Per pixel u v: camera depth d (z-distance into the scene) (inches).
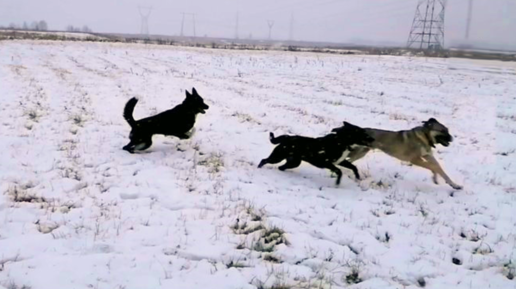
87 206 158.9
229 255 132.9
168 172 197.8
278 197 178.2
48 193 167.2
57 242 132.7
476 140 286.2
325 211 168.6
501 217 172.2
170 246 135.6
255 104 373.7
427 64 862.5
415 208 178.1
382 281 126.0
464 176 217.9
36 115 282.7
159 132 225.9
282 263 131.5
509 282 129.0
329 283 122.3
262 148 246.2
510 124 337.7
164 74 543.8
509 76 674.2
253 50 1103.0
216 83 492.4
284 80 557.3
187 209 161.8
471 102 435.2
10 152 207.3
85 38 1300.4
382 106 398.3
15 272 116.9
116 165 203.0
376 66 786.8
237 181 193.2
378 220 163.8
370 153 250.5
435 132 198.1
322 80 570.6
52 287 112.3
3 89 366.9
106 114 301.7
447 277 130.1
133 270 122.1
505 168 231.5
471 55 1295.5
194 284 118.0
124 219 150.4
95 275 118.3
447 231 159.0
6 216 146.6
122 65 624.1
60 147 221.9
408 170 225.1
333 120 326.0
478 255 142.9
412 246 146.6
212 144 247.9
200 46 1185.4
